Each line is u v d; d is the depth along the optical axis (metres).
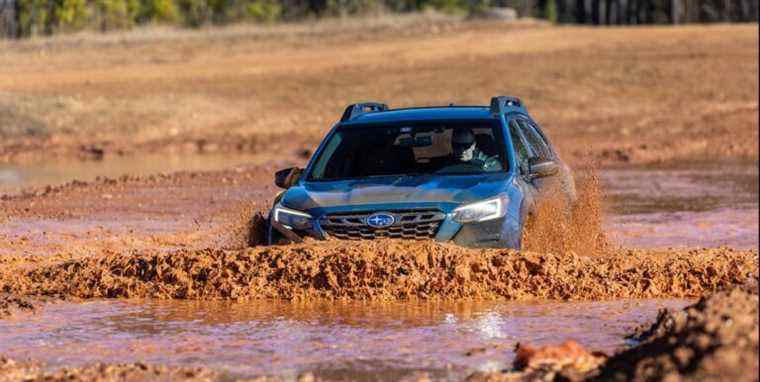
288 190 33.09
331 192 32.09
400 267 29.61
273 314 27.28
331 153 34.34
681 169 82.44
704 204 60.62
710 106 126.44
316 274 29.69
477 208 30.91
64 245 40.78
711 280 30.47
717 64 145.88
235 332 25.12
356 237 31.12
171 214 51.19
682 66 144.50
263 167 77.31
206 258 30.98
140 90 130.75
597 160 89.19
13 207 52.62
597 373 18.83
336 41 179.50
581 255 35.72
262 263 30.39
